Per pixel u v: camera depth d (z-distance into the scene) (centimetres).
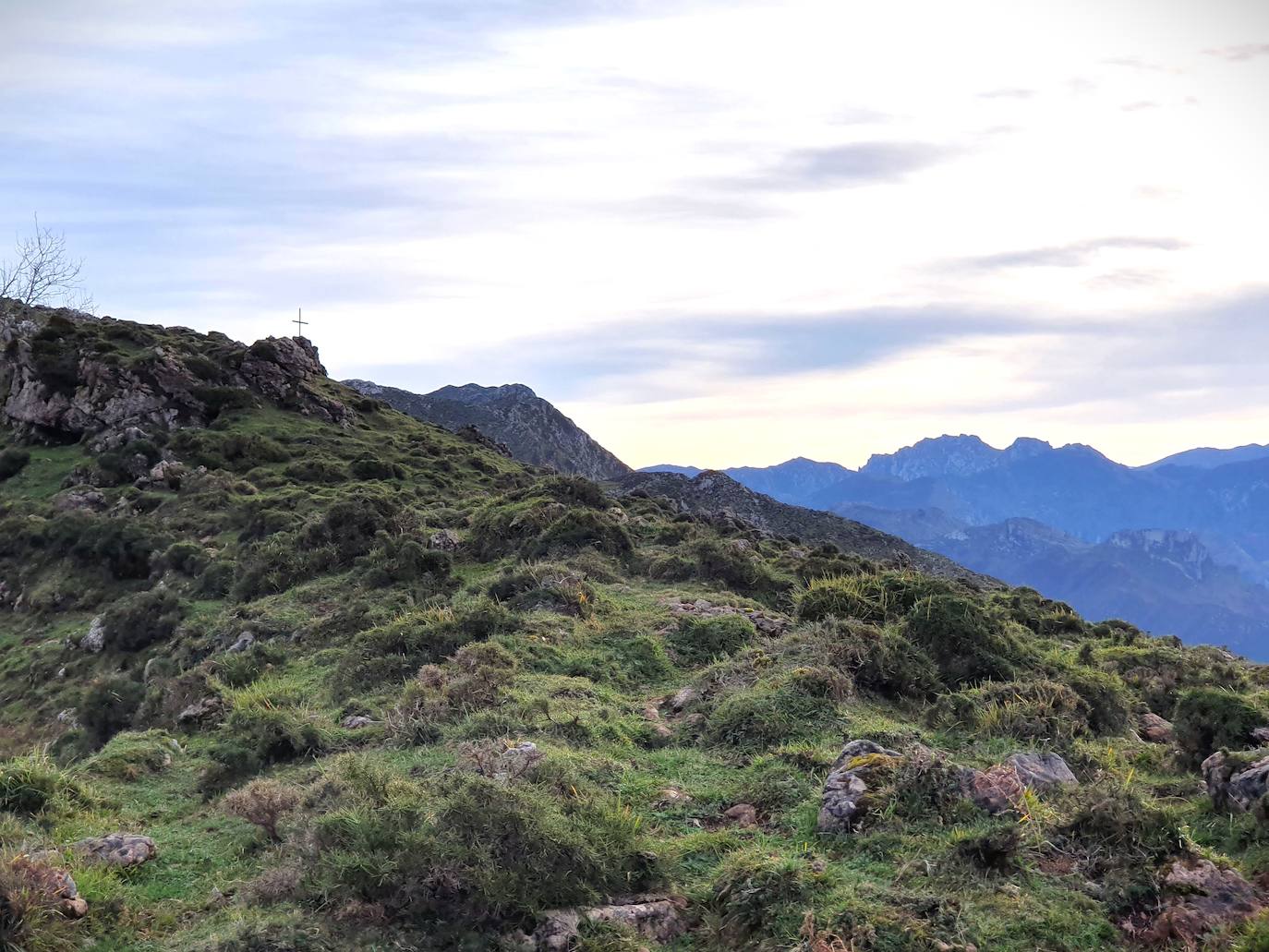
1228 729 1055
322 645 1962
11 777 991
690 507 6888
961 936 645
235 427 4578
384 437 5178
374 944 678
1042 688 1264
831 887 724
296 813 912
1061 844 764
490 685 1341
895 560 3175
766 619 1767
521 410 15275
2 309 6519
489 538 2572
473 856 735
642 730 1212
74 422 4591
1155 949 643
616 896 757
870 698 1295
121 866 841
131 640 2570
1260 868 739
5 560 3459
